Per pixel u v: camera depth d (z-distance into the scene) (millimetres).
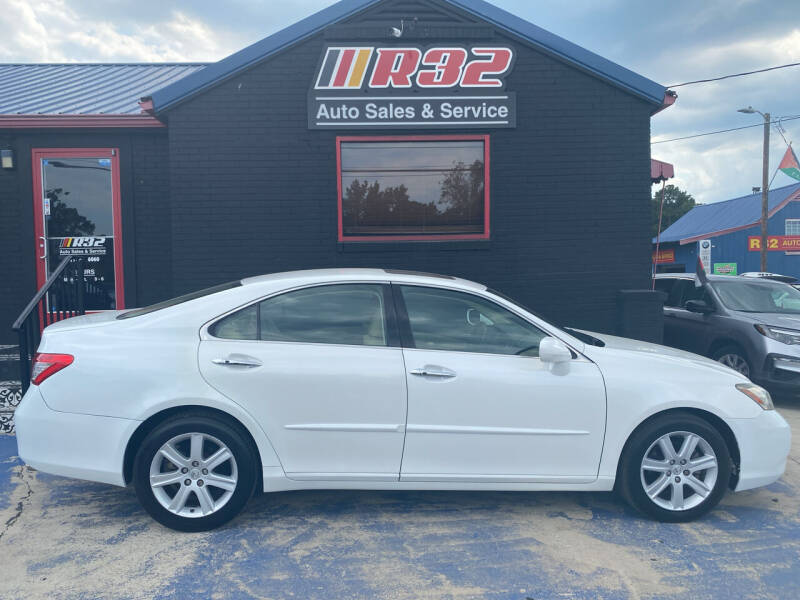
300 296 4168
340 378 3949
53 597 3246
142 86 9961
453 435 3996
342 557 3678
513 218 7867
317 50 7641
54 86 9898
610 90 7832
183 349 3961
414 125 7715
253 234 7691
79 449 3883
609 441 4078
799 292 8641
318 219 7742
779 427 4246
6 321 8344
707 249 23641
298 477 3973
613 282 7945
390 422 3971
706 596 3287
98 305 8461
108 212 8445
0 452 5480
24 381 5539
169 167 8062
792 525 4152
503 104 7750
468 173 7914
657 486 4125
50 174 8336
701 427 4109
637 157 7883
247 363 3922
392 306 4180
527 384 4031
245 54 7535
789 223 32719
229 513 3941
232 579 3432
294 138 7676
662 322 7738
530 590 3336
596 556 3703
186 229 7645
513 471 4059
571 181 7875
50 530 4023
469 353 4102
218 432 3893
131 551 3740
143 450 3846
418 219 7914
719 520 4223
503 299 4312
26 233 8312
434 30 7645
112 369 3904
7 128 7895
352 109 7668
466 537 3943
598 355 4203
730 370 4426
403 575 3480
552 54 7746
